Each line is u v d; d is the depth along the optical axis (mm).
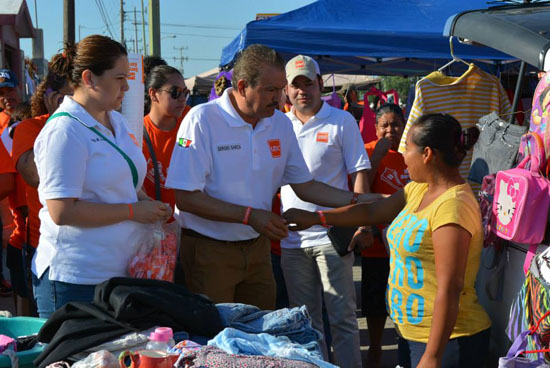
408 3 7555
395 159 4590
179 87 3840
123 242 2676
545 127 2602
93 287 2652
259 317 2605
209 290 3260
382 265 4402
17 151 3564
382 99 10250
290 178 3586
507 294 2953
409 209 2768
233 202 3229
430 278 2633
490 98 4070
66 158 2512
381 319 4508
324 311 4367
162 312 2371
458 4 7613
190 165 3111
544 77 2699
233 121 3166
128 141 2791
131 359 2113
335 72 10945
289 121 3477
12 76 6180
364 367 4484
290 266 4035
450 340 2674
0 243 5414
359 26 7078
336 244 3732
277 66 3004
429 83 4027
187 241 3324
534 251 2652
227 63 7988
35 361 2291
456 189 2580
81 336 2281
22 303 4742
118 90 2656
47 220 2684
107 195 2650
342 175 4020
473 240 2574
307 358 2150
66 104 2625
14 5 13070
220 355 2082
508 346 2961
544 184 2555
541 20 2965
